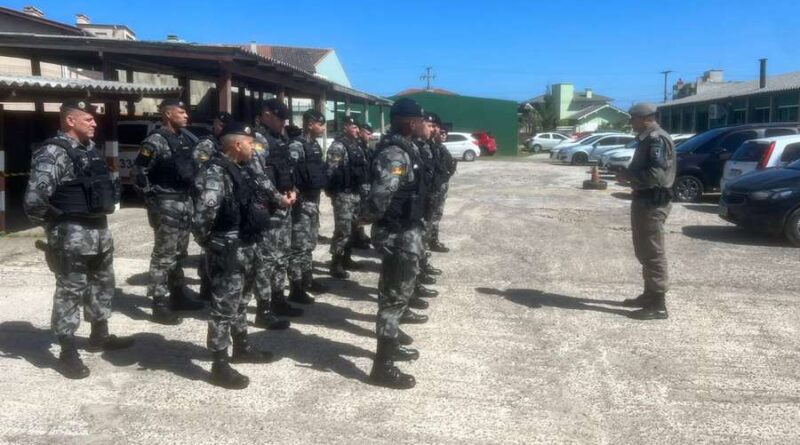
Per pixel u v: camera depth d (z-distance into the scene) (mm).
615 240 10984
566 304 7148
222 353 4871
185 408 4539
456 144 38562
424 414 4520
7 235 10711
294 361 5406
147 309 6699
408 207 4801
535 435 4266
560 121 81125
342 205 7777
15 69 21500
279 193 6078
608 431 4332
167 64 16156
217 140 6102
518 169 30344
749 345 5926
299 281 6906
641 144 6496
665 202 6473
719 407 4691
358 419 4430
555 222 12922
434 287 7777
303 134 6840
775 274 8570
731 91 39562
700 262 9273
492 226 12320
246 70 15766
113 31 33719
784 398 4844
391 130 4938
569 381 5109
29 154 16203
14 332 5969
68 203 4914
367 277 8133
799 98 30016
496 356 5598
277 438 4160
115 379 4996
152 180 6117
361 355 5570
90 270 5352
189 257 9000
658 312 6625
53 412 4453
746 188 10734
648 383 5086
